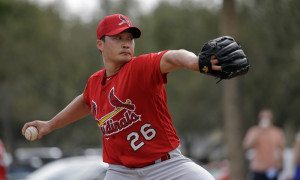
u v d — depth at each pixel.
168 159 17.70
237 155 41.78
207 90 118.25
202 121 126.56
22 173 64.62
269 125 44.88
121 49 17.69
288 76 94.44
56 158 71.69
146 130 17.59
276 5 77.19
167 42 96.62
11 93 129.00
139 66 17.14
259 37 85.06
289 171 49.25
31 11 113.00
